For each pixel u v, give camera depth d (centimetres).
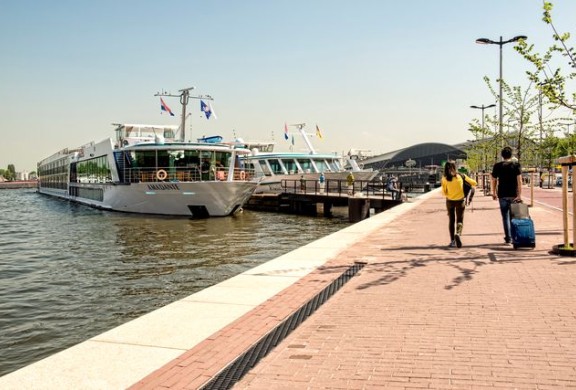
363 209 3488
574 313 575
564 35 1070
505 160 1107
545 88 1148
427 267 888
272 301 686
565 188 969
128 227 3025
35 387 416
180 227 3008
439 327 543
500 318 567
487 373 412
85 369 452
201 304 672
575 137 1659
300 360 459
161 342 522
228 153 3825
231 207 3628
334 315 607
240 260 1850
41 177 10062
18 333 1036
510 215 1081
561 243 1111
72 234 2750
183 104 4325
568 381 390
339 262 977
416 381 401
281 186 4675
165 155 3678
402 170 10775
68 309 1214
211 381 418
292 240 2431
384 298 680
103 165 4503
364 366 438
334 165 5316
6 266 1805
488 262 911
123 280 1521
